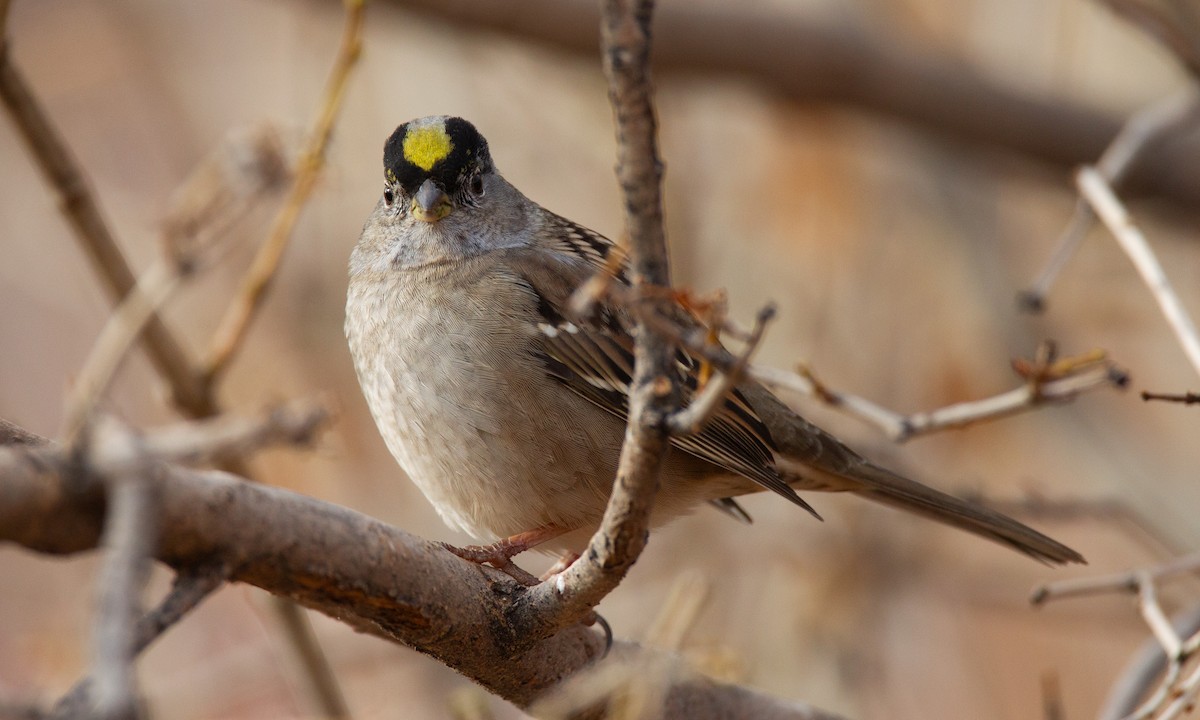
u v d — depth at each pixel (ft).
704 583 25.44
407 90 40.55
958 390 39.22
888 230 40.47
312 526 15.44
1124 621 35.42
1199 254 41.01
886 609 37.04
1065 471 38.11
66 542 12.55
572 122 40.55
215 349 26.55
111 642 10.18
